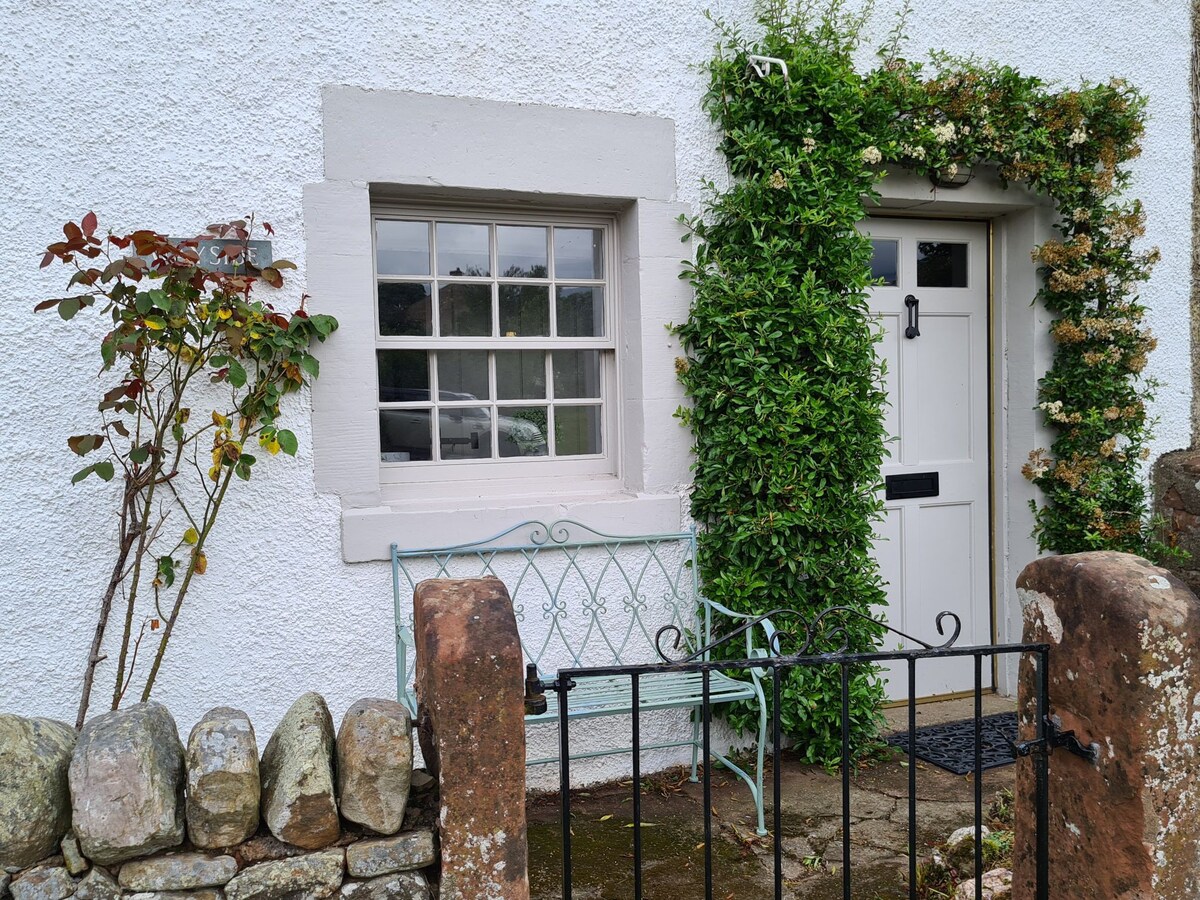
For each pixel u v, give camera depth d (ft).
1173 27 15.74
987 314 15.42
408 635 10.95
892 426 14.74
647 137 12.19
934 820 10.87
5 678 9.68
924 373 14.97
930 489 15.03
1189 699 6.16
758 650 11.74
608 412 13.02
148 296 8.95
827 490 12.51
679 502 12.55
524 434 12.72
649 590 12.43
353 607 10.94
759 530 12.09
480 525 11.44
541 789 12.03
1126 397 14.73
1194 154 16.03
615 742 12.26
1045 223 14.71
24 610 9.72
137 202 10.00
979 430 15.40
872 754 12.95
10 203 9.59
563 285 12.74
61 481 9.81
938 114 13.16
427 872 5.84
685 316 12.57
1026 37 14.53
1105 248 14.60
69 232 8.50
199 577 10.32
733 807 11.41
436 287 12.04
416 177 11.08
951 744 13.23
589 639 12.12
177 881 5.41
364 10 10.77
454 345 12.09
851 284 12.64
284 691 10.68
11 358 9.62
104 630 9.95
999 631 15.46
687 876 9.71
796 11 12.86
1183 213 15.97
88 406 9.87
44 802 5.33
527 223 12.48
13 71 9.55
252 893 5.49
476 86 11.30
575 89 11.80
